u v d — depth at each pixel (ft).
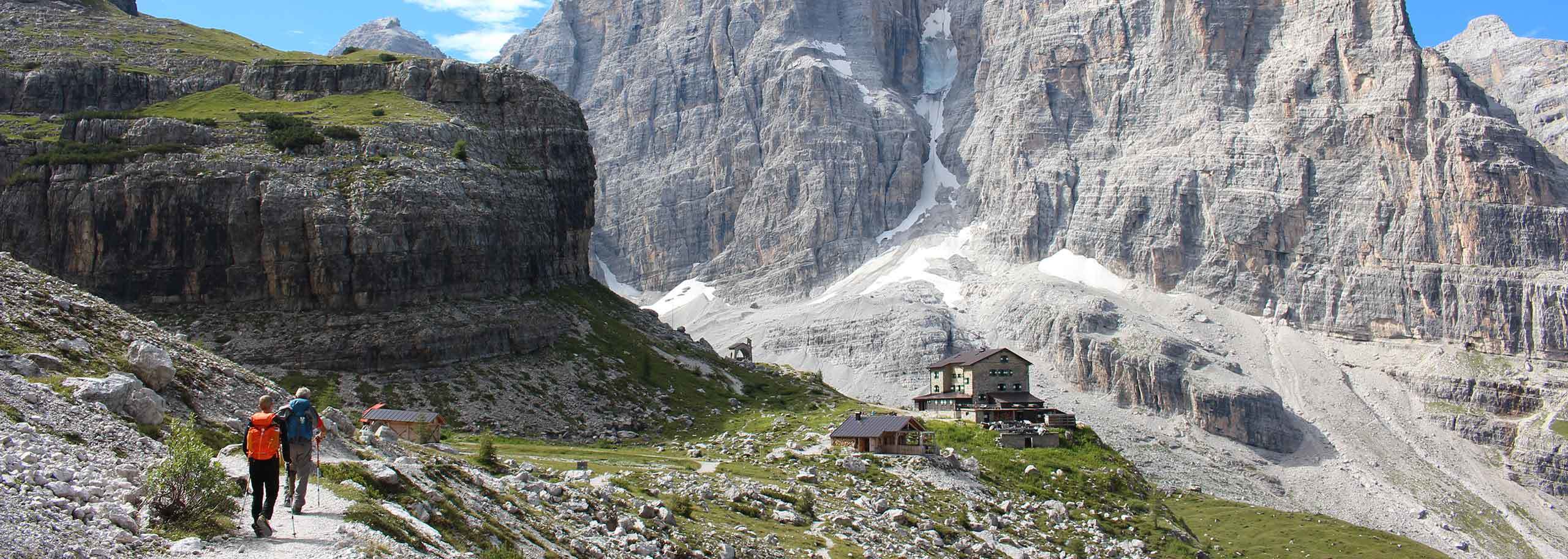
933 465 539.70
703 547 316.40
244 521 173.17
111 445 189.78
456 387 638.53
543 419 622.54
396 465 245.04
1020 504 534.37
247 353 629.51
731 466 483.10
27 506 151.53
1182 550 540.52
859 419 579.48
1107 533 533.96
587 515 297.94
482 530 230.89
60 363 219.61
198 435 203.21
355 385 620.08
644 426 641.40
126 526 157.17
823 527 389.80
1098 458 639.35
